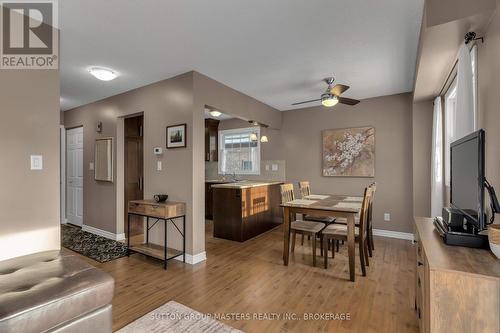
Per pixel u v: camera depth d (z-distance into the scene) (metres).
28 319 1.16
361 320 1.91
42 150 2.03
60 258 1.73
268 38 2.37
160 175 3.39
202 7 1.90
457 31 1.81
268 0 1.82
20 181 1.92
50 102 2.08
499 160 1.50
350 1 1.84
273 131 5.36
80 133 4.75
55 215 2.08
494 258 1.18
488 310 1.02
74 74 3.17
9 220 1.86
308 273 2.75
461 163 1.55
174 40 2.39
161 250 3.16
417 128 3.81
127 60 2.81
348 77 3.37
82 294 1.35
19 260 1.67
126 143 4.28
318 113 4.82
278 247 3.67
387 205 4.17
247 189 4.08
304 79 3.44
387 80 3.49
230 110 3.74
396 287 2.42
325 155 4.70
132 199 4.31
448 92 3.06
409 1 1.84
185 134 3.12
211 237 4.21
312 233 2.97
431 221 2.01
